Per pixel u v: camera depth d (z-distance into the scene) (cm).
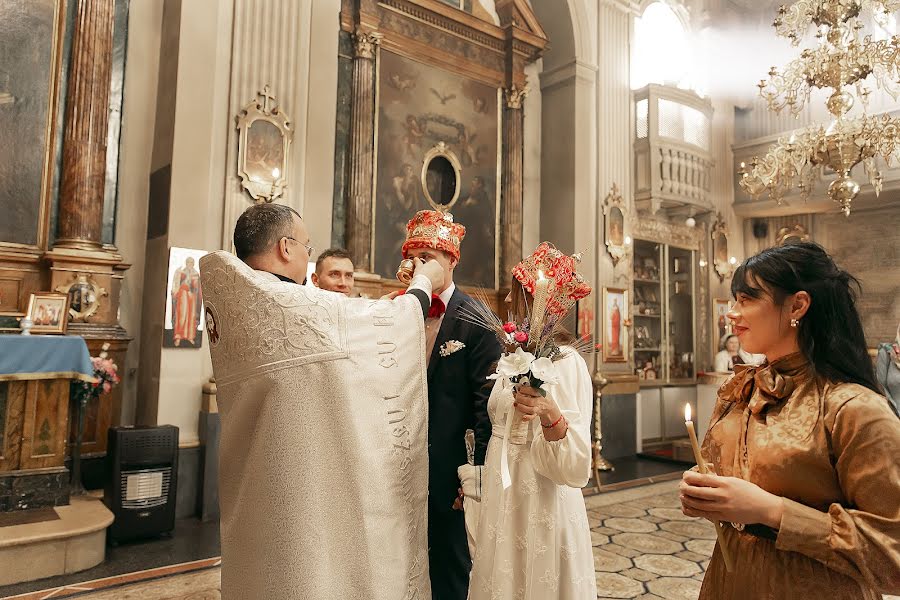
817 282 128
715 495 117
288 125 638
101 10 577
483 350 228
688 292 1134
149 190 612
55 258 538
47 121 561
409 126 807
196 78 582
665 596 370
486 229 883
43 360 424
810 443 120
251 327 162
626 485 698
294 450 156
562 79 942
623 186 977
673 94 1015
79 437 488
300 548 152
